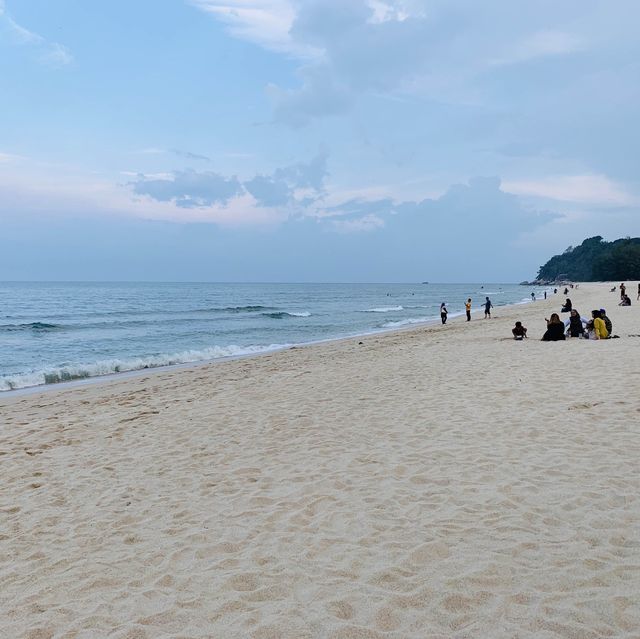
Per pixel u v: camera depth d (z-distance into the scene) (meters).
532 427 7.31
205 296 100.19
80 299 81.44
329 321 43.25
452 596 3.56
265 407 9.91
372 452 6.82
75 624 3.56
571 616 3.24
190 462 6.98
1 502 5.98
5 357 22.92
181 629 3.43
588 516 4.61
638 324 22.55
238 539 4.70
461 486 5.50
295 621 3.42
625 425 7.06
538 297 90.25
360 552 4.28
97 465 7.12
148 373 17.19
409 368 13.43
